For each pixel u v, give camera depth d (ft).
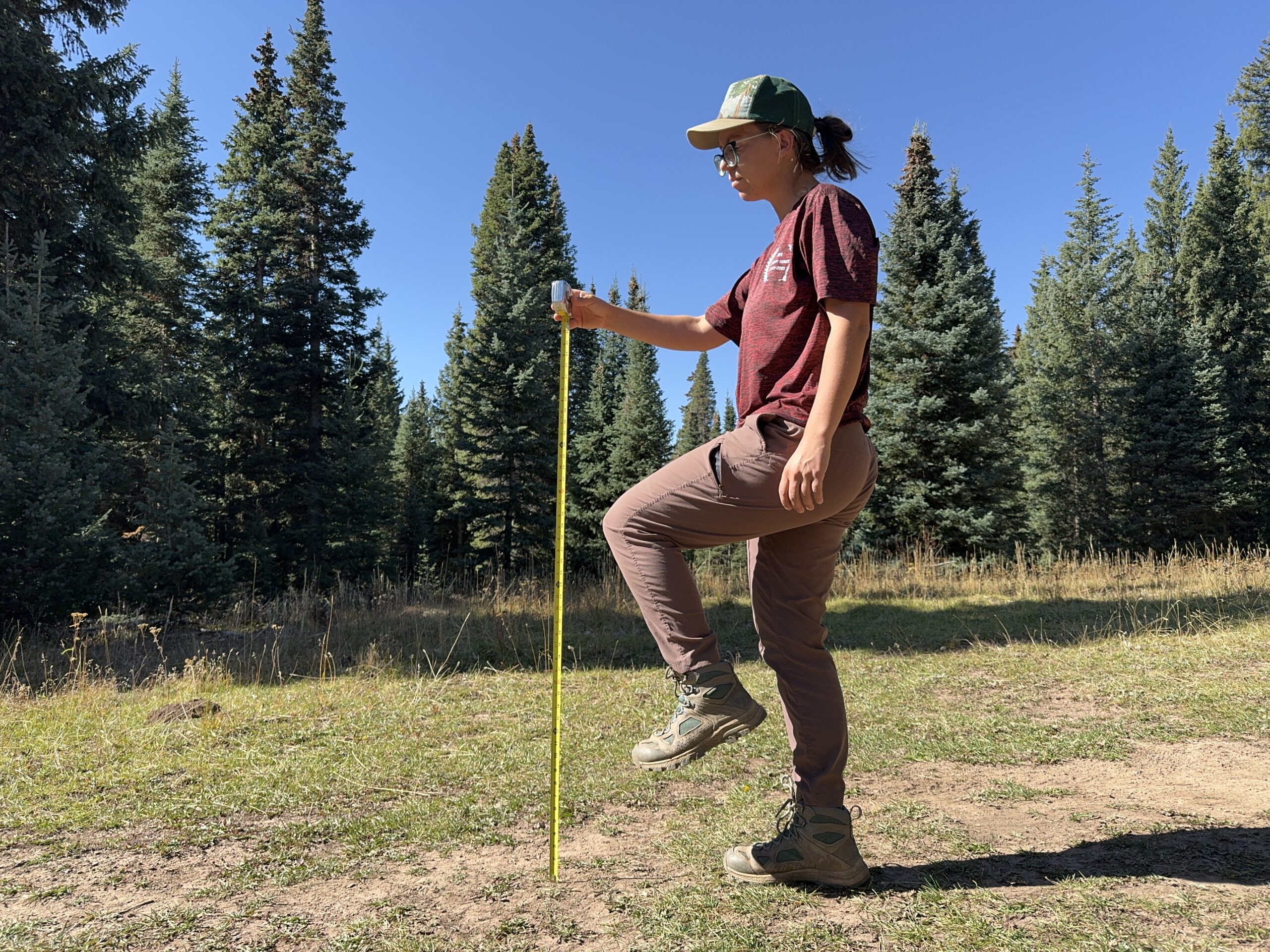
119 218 39.75
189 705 14.32
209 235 68.54
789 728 6.27
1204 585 27.66
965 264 55.21
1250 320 76.18
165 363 61.72
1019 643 19.79
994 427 50.42
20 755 11.45
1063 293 89.40
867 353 5.57
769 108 5.97
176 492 30.40
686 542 5.75
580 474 88.33
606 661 19.77
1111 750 10.25
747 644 22.34
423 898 6.45
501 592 31.89
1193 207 81.92
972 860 6.64
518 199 110.83
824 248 5.20
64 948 5.72
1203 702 12.38
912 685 15.48
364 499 63.31
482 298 72.54
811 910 5.77
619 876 6.70
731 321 7.00
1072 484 79.66
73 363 27.78
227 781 10.12
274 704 14.89
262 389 65.26
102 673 18.54
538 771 10.39
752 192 6.31
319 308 65.46
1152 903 5.56
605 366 140.97
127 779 10.25
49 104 35.81
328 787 9.80
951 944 5.13
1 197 33.78
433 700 15.23
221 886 6.85
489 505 65.21
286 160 69.62
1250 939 4.96
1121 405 72.08
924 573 37.14
